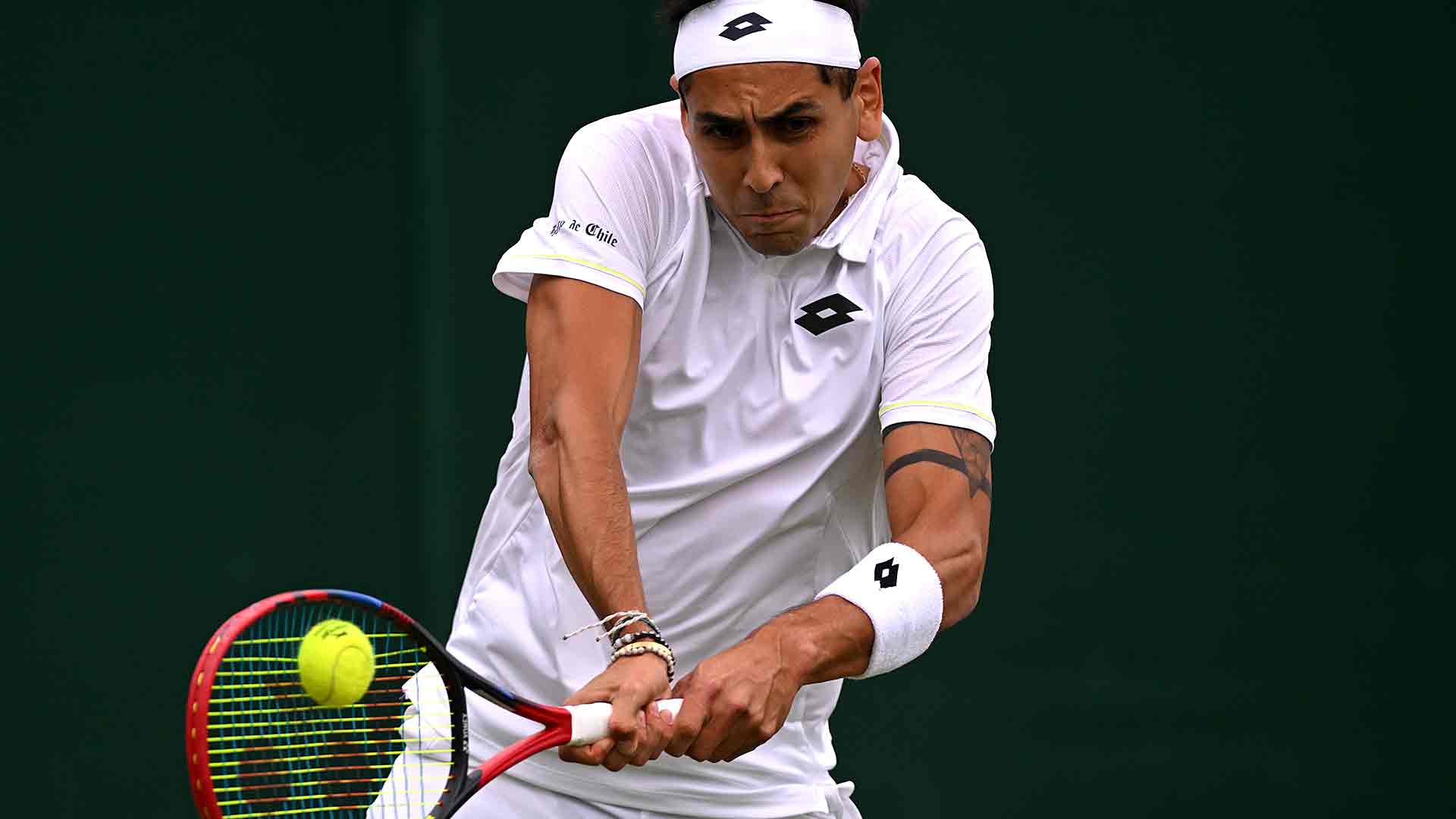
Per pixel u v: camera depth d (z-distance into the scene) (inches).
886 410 452.4
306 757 398.9
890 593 415.2
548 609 471.2
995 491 868.6
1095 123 880.9
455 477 880.9
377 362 877.8
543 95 894.4
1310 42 880.3
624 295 439.2
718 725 397.1
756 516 460.8
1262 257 880.9
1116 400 876.0
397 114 883.4
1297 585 872.3
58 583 829.2
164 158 854.5
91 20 849.5
